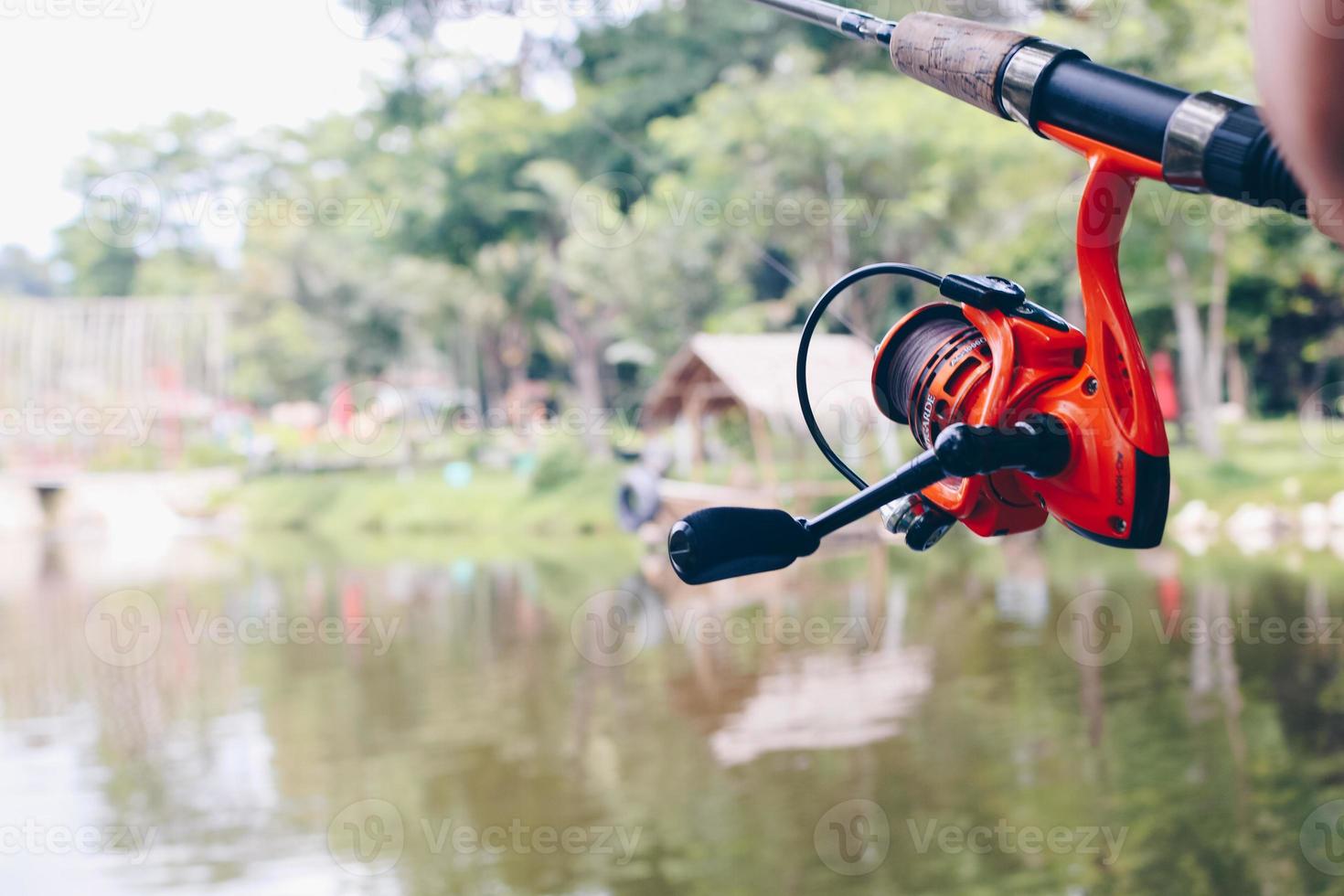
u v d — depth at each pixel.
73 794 5.10
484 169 23.17
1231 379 18.59
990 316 0.91
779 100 17.75
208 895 3.91
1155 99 0.74
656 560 12.89
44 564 15.07
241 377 30.05
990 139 16.42
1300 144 0.52
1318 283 16.86
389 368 30.52
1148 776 4.53
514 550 14.96
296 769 5.35
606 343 28.80
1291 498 13.31
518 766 5.22
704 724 5.72
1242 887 3.51
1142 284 16.12
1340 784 4.32
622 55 23.81
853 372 8.72
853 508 0.84
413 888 3.91
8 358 26.48
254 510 21.53
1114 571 9.88
